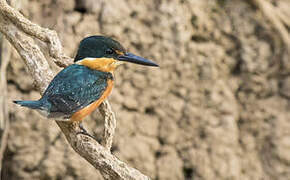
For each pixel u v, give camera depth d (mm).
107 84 7945
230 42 13859
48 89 7477
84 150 7094
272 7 14164
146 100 13203
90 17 13031
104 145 7398
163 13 13195
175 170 13227
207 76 13477
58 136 12930
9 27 7820
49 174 12852
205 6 13883
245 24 13914
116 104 13031
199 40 13641
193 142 13352
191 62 13398
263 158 13695
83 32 12953
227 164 13352
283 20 14070
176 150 13312
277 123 13750
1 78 12055
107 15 13016
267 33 13891
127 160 13031
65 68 7809
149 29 13172
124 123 13078
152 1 13273
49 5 13039
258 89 13820
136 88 13156
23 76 12828
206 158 13297
